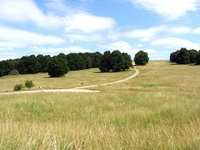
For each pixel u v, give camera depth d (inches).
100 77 4333.2
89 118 397.1
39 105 583.5
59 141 164.6
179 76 3597.4
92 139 183.6
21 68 5999.0
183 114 366.9
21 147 147.9
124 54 5797.2
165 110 422.0
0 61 5836.6
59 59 4931.1
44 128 244.7
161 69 5310.0
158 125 286.2
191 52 6688.0
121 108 525.0
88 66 6717.5
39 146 155.2
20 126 254.5
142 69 5600.4
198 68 5059.1
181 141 179.3
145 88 1790.1
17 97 847.1
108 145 168.2
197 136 188.1
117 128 275.1
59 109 529.0
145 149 168.1
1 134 176.2
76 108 530.6
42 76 5231.3
